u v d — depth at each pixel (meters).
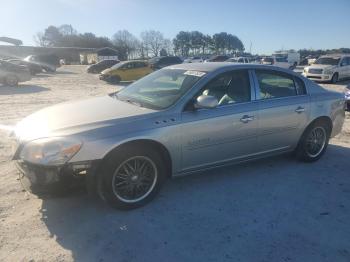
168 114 4.02
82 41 104.06
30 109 11.01
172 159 4.11
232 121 4.46
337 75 23.27
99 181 3.74
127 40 95.44
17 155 3.64
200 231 3.62
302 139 5.41
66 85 21.20
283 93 5.13
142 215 3.89
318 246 3.43
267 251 3.33
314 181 4.92
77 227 3.62
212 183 4.74
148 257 3.20
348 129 8.26
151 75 5.21
